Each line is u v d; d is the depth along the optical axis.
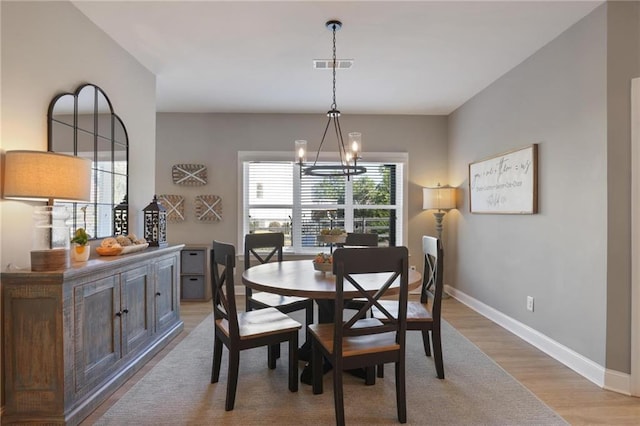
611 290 2.21
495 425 1.86
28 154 1.75
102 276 2.09
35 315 1.76
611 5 2.20
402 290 1.85
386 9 2.33
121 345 2.29
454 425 1.86
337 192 4.92
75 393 1.86
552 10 2.32
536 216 2.93
